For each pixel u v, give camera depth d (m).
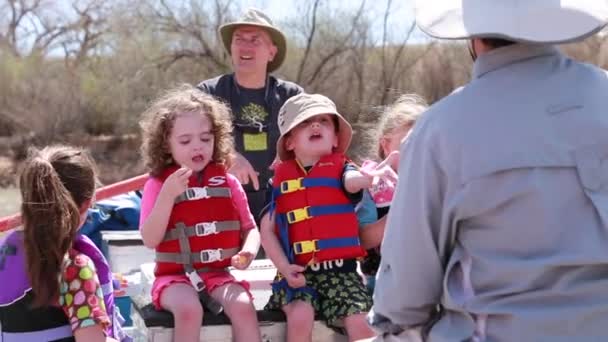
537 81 2.05
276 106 4.62
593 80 2.08
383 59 23.62
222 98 4.57
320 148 3.12
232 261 3.01
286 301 3.03
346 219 3.09
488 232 2.03
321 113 3.10
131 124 23.81
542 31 2.03
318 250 3.04
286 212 3.12
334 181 3.12
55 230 2.59
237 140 4.52
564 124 2.00
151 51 23.97
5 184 19.95
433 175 2.07
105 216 4.63
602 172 1.98
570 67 2.10
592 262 1.95
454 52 23.67
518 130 2.00
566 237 1.97
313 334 3.09
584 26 2.03
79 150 2.80
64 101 24.23
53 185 2.61
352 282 3.06
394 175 3.17
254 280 3.49
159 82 23.81
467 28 2.09
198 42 23.83
